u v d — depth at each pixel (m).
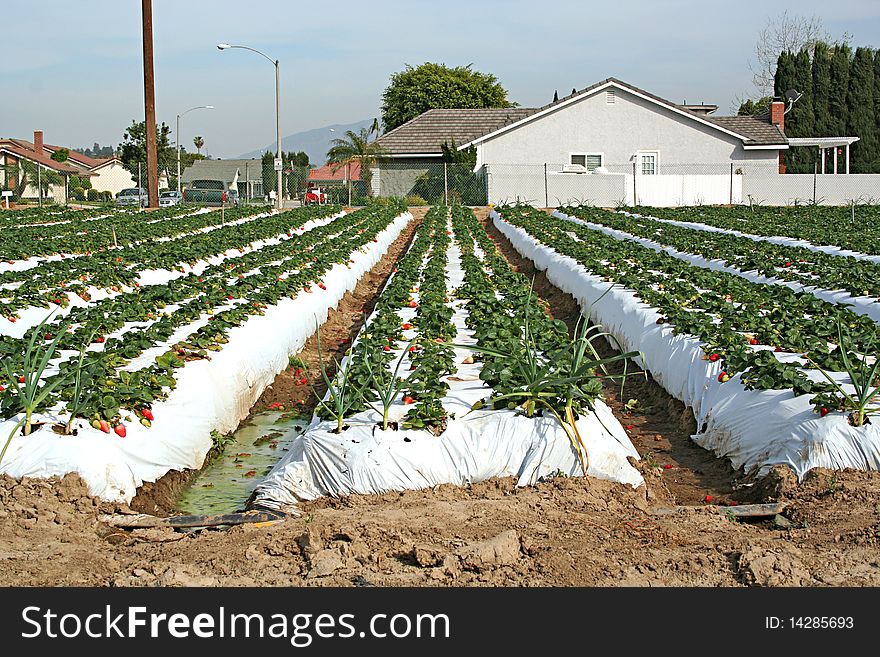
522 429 7.85
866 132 53.94
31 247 19.36
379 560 6.09
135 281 16.03
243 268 17.36
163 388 9.12
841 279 14.99
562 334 11.11
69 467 7.33
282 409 11.30
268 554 6.29
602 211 35.56
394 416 8.09
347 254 20.97
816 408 7.93
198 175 77.19
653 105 43.53
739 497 7.91
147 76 38.66
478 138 43.72
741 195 43.22
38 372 7.64
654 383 11.41
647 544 6.33
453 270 18.45
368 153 45.56
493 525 6.61
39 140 74.88
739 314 11.65
